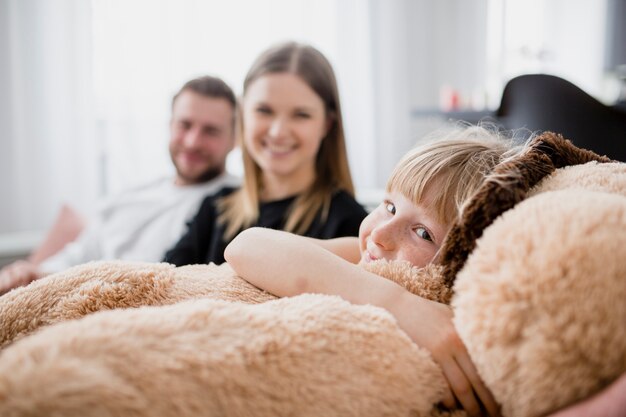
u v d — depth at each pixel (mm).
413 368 362
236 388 306
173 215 1411
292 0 2613
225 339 321
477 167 521
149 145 2400
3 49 2191
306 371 331
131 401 265
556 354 299
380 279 449
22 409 239
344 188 1206
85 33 2273
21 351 272
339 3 2719
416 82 2990
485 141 606
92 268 518
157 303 479
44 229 2312
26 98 2244
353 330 360
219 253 1156
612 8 2738
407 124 2930
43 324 472
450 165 525
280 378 322
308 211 1118
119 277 498
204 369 299
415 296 429
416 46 2967
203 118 1446
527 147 500
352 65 2787
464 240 413
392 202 557
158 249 1380
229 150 1552
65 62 2270
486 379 344
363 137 2857
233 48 2500
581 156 483
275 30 2590
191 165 1473
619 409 273
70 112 2297
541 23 2961
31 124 2260
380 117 2902
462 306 358
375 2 2836
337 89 1217
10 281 1125
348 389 338
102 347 283
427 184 522
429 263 486
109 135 2350
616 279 297
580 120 1023
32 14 2221
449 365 373
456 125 974
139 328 304
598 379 296
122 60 2322
